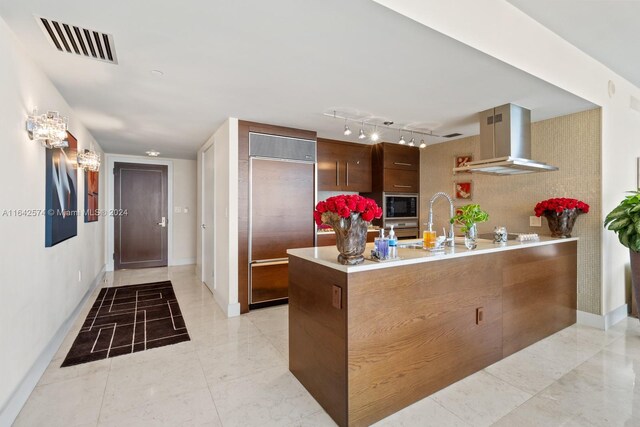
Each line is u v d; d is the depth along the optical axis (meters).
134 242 5.96
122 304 3.81
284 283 3.77
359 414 1.68
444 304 2.06
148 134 4.16
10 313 1.72
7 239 1.69
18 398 1.80
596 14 2.13
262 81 2.38
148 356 2.48
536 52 2.25
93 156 3.61
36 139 2.07
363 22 1.61
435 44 1.82
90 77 2.31
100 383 2.10
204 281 4.82
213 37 1.77
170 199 6.23
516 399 1.94
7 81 1.69
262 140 3.58
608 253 3.10
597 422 1.72
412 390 1.90
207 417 1.77
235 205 3.42
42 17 1.58
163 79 2.35
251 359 2.44
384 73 2.23
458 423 1.72
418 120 3.44
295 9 1.51
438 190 4.69
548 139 3.36
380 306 1.75
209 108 3.05
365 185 4.81
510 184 3.74
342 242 1.73
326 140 4.43
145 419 1.74
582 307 3.17
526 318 2.65
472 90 2.55
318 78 2.33
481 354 2.29
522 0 2.00
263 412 1.81
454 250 2.27
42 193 2.21
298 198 3.84
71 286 3.04
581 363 2.38
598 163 3.01
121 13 1.55
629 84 3.39
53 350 2.46
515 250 2.54
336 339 1.72
